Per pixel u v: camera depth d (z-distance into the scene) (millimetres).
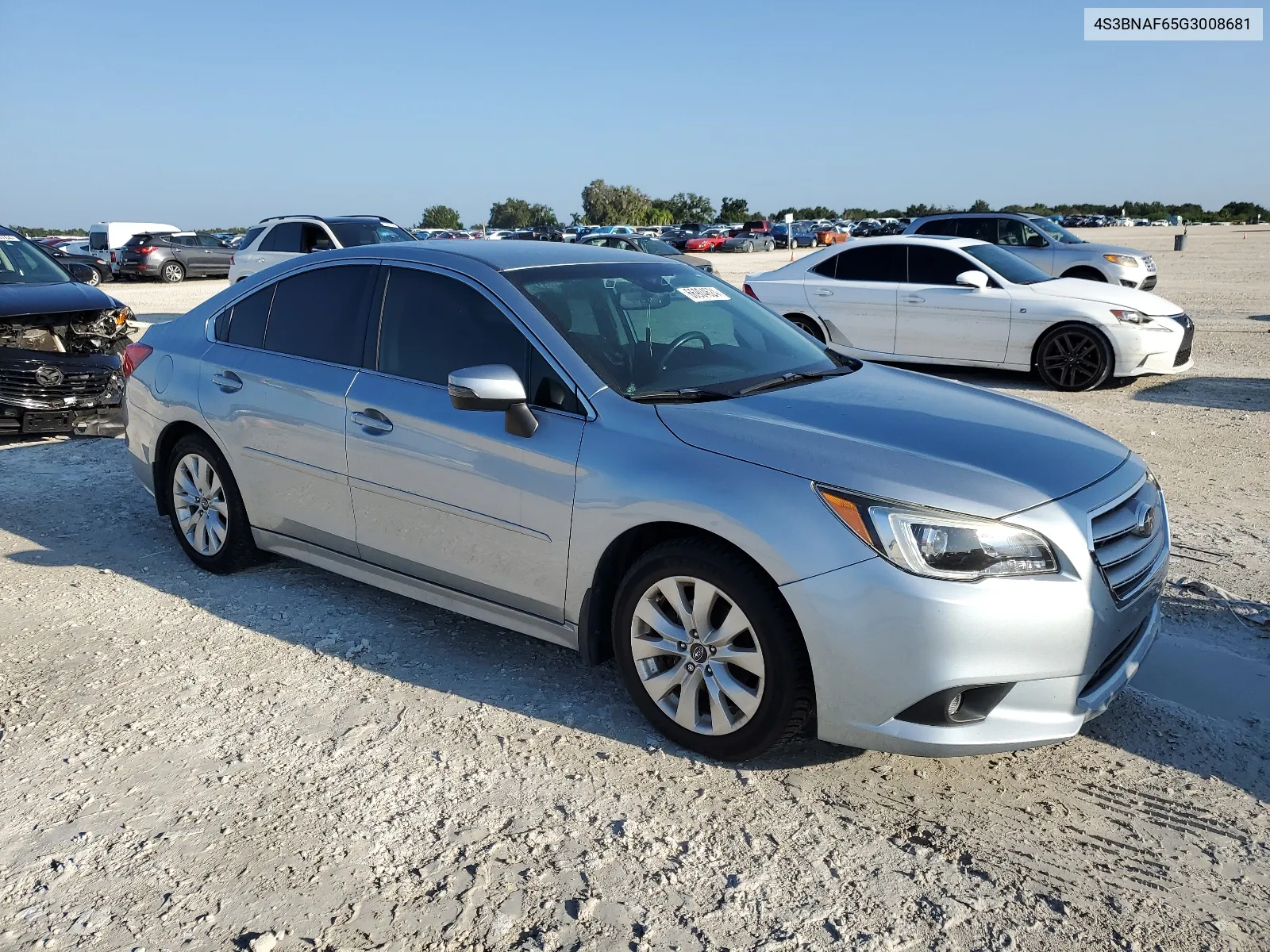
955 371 11516
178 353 4934
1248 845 2824
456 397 3410
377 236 15086
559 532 3443
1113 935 2475
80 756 3295
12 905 2590
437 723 3504
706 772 3197
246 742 3379
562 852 2799
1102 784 3133
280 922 2521
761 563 2963
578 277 4023
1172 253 35219
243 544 4750
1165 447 7363
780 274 11828
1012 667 2838
